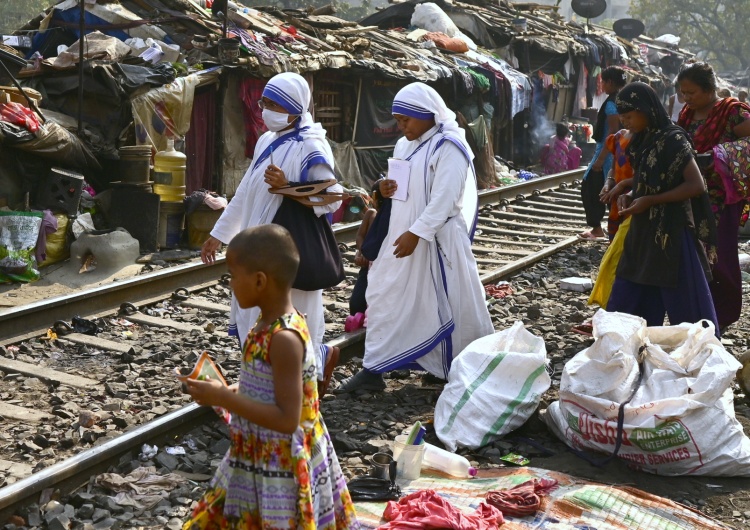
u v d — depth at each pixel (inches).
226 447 227.6
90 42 576.7
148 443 222.2
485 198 666.2
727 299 317.4
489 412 240.2
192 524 139.8
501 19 1129.4
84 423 239.1
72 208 451.2
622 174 337.4
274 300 136.0
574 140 1136.2
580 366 232.8
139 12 684.7
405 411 259.9
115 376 282.2
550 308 388.5
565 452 234.8
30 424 240.7
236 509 136.9
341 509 143.3
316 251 238.4
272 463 134.3
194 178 609.6
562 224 622.8
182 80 549.3
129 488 200.5
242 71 622.8
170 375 284.7
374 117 792.3
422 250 269.1
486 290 412.8
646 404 220.2
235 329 252.7
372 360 273.1
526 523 189.3
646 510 196.7
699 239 277.3
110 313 349.1
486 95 935.0
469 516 184.7
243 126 639.8
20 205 456.1
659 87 1498.5
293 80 240.4
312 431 137.3
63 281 415.8
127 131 524.4
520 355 248.2
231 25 703.7
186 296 381.1
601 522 190.2
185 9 689.6
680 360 234.4
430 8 1029.2
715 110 306.0
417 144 272.5
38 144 454.6
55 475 195.2
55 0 1870.1
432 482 211.2
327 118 744.3
